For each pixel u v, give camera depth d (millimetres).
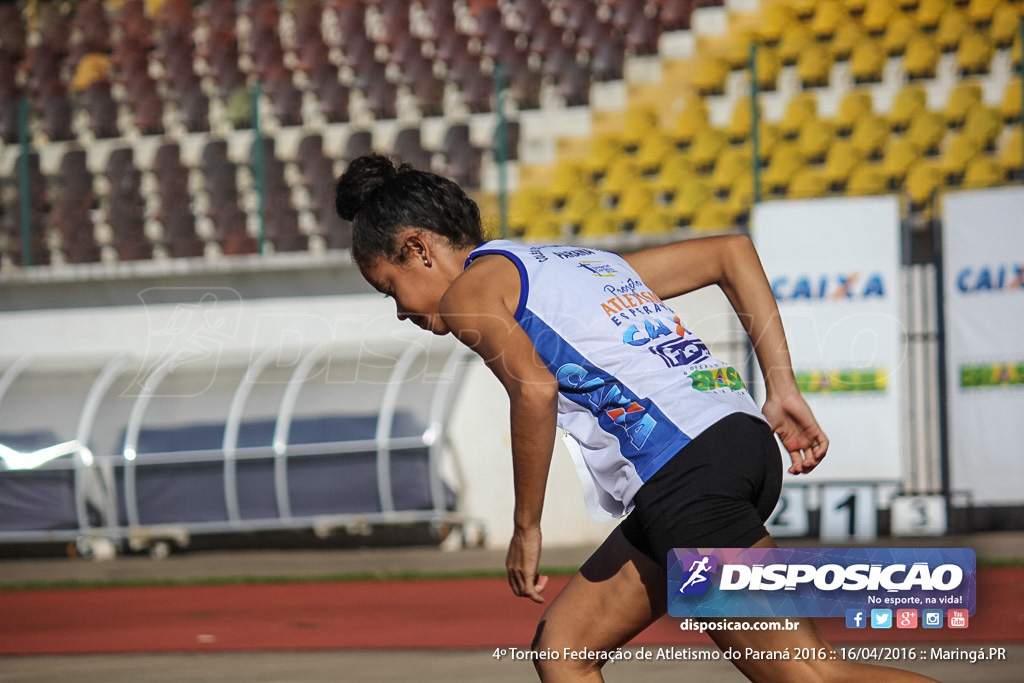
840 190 44781
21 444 37969
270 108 52125
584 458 7910
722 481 7242
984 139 45062
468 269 7840
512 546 7680
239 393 37844
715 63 49625
